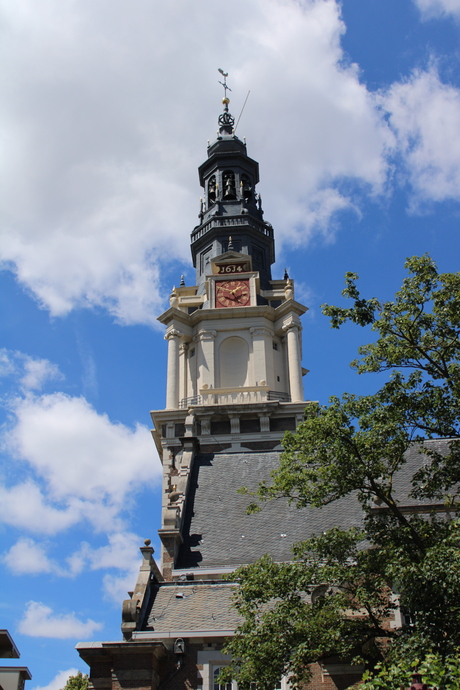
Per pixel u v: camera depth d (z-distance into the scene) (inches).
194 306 2210.9
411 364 856.9
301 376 2049.7
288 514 1170.6
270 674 729.6
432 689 589.3
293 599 778.2
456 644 658.8
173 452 1892.2
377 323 850.1
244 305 2159.2
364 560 770.8
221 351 2106.3
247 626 768.9
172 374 2066.9
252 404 1905.8
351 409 840.9
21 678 925.8
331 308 868.0
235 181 2475.4
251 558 1086.4
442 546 690.2
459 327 838.5
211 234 2364.7
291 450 856.3
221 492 1268.5
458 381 815.1
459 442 840.3
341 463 807.7
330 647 734.5
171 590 994.1
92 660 895.1
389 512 826.8
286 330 2117.4
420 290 853.2
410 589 692.1
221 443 1883.6
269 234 2425.0
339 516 1141.1
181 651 898.1
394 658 673.0
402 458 839.1
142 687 861.2
